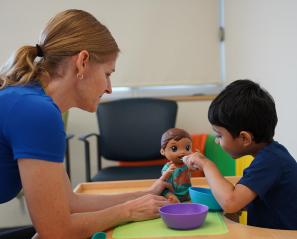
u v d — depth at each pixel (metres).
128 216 0.97
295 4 1.89
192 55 3.01
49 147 0.85
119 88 3.09
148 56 3.02
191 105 3.02
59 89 0.99
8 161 0.91
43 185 0.84
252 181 1.01
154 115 2.62
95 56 0.98
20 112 0.86
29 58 0.98
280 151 1.09
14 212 2.82
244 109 1.08
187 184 1.18
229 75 2.93
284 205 1.05
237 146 1.13
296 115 1.92
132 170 2.38
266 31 2.29
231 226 0.92
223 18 2.97
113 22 3.00
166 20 2.99
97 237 0.87
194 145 2.31
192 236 0.86
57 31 0.98
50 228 0.86
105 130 2.61
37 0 2.96
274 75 2.20
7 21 2.97
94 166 3.03
